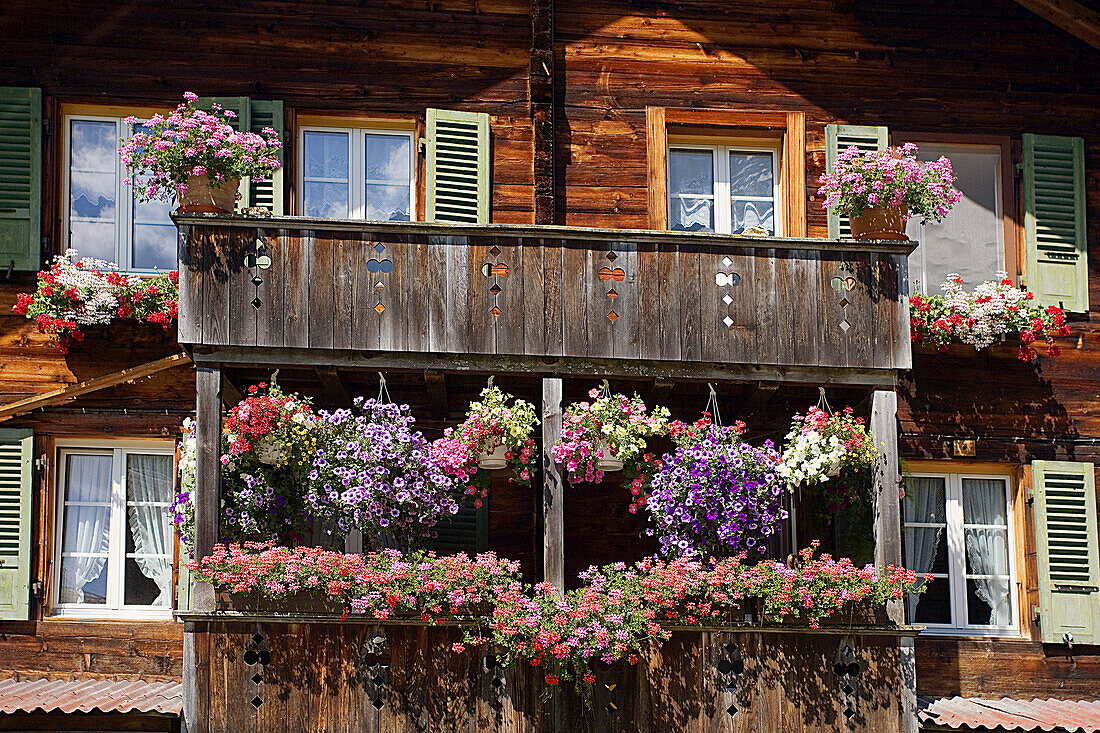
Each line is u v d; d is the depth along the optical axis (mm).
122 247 14125
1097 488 14453
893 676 12188
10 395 13594
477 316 12367
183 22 14359
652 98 14703
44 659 13266
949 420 14359
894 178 12773
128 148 12406
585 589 12023
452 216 14203
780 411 13773
